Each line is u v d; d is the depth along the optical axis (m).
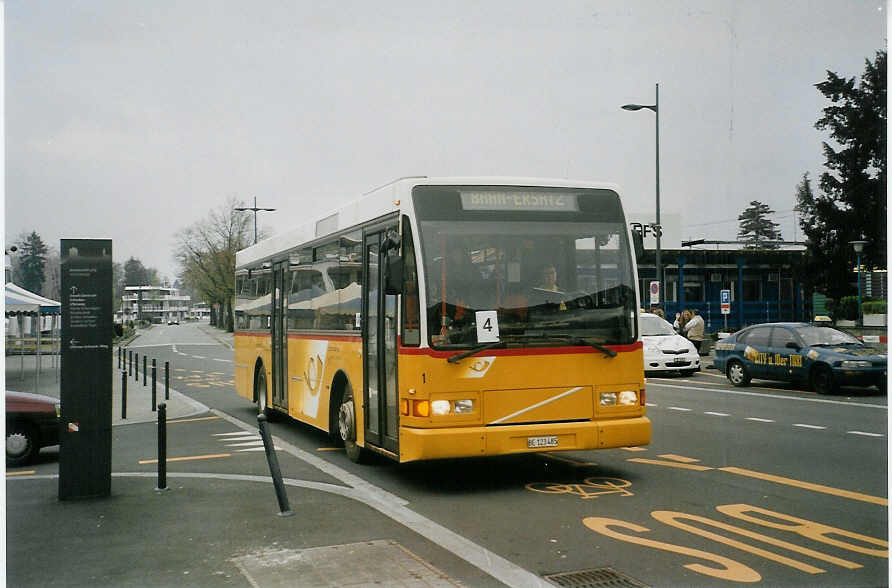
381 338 9.51
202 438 13.84
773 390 20.02
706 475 9.66
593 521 7.55
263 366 15.51
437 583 5.73
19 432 11.38
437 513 7.98
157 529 7.37
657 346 24.94
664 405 17.14
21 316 34.03
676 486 9.05
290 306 13.66
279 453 11.91
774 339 20.23
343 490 8.98
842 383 18.33
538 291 8.89
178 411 18.27
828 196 44.12
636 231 9.44
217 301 92.44
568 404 8.84
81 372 8.71
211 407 19.23
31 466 11.37
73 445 8.66
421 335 8.51
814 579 5.84
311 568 6.12
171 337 82.38
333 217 11.52
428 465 10.63
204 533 7.21
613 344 9.05
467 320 8.62
